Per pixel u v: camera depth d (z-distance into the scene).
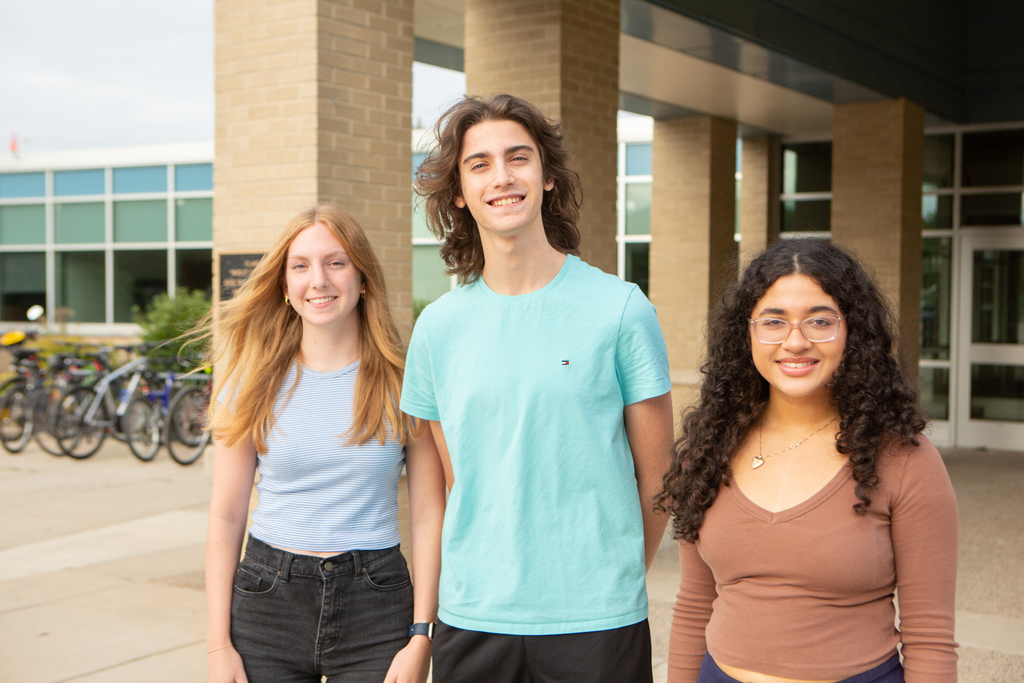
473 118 2.06
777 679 1.70
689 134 10.44
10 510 7.18
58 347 13.13
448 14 6.65
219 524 2.24
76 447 9.59
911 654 1.67
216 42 4.83
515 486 1.97
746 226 11.37
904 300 8.81
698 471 1.87
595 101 6.11
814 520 1.69
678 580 5.13
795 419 1.82
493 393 2.00
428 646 2.20
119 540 6.25
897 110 8.70
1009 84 9.49
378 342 2.26
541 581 1.96
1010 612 4.55
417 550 2.27
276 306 2.31
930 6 8.98
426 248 13.24
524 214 2.01
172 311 11.45
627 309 2.00
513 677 1.98
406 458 2.31
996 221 9.67
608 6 6.05
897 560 1.69
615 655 1.94
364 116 4.77
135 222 15.29
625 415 2.07
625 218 12.94
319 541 2.16
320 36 4.54
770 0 6.78
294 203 4.62
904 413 1.71
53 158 15.60
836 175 9.02
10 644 4.29
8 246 16.09
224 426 2.23
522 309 2.04
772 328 1.77
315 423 2.21
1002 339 9.66
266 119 4.70
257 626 2.16
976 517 6.61
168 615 4.69
